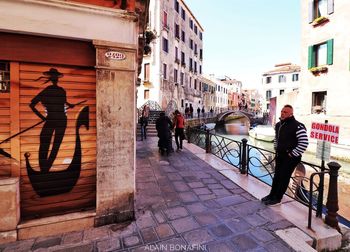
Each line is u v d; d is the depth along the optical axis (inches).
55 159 116.4
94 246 102.6
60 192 118.2
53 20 108.0
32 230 108.3
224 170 229.3
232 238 110.4
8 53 104.7
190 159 279.4
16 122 108.7
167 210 139.4
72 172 120.1
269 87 1563.7
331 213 122.6
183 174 215.9
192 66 1307.8
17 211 107.0
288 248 103.3
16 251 98.3
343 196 300.2
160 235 112.3
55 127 115.9
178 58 1083.3
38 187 114.0
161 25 884.0
